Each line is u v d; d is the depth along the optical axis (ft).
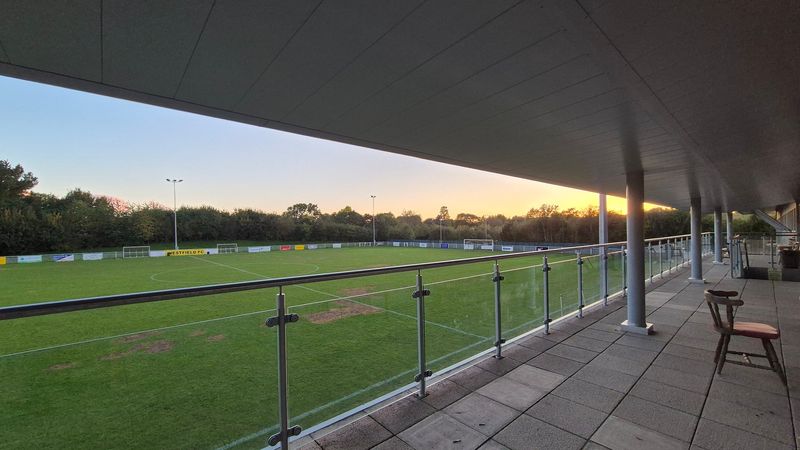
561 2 4.17
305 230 176.45
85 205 130.00
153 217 142.61
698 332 13.99
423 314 9.27
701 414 7.94
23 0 4.04
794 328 14.51
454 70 6.45
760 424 7.50
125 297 4.93
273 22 4.84
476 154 13.10
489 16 4.83
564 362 11.00
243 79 6.64
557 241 136.36
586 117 8.98
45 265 81.46
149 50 5.44
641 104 7.75
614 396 8.81
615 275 20.25
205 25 4.82
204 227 155.12
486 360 11.16
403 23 5.00
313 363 7.55
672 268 31.19
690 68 5.76
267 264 81.20
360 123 9.40
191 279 56.08
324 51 5.71
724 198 29.01
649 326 13.88
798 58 5.37
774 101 7.18
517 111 8.64
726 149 11.39
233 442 6.33
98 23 4.61
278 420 6.75
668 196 27.55
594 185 22.09
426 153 13.05
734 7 4.14
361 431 7.35
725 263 37.42
